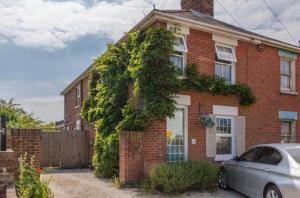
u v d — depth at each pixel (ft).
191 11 52.75
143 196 32.65
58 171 52.75
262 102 48.39
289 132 52.80
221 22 53.78
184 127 40.34
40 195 21.42
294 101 52.95
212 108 42.52
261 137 47.62
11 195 19.74
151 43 37.17
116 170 42.19
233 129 44.93
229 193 34.24
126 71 41.86
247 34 46.42
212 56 43.55
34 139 27.66
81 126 69.21
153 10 37.83
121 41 45.62
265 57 49.67
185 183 33.94
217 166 37.73
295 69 53.72
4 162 21.17
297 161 25.84
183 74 40.34
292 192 24.56
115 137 41.39
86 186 37.91
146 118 38.14
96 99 49.26
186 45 41.22
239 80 46.03
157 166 35.14
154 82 36.99
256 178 29.14
